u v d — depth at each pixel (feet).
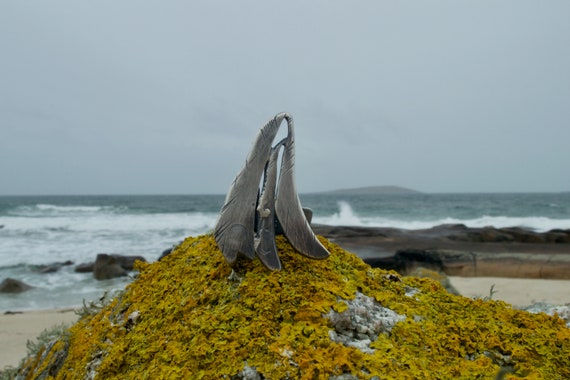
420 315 9.43
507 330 9.23
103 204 222.28
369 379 7.32
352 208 170.91
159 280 10.85
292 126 10.86
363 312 8.96
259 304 8.70
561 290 39.68
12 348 26.91
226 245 9.79
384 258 50.37
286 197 10.26
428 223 112.27
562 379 7.99
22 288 44.39
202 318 8.67
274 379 7.34
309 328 8.26
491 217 128.88
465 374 7.73
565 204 200.13
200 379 7.44
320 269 10.13
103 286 46.57
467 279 45.03
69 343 10.84
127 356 8.75
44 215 132.36
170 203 237.25
